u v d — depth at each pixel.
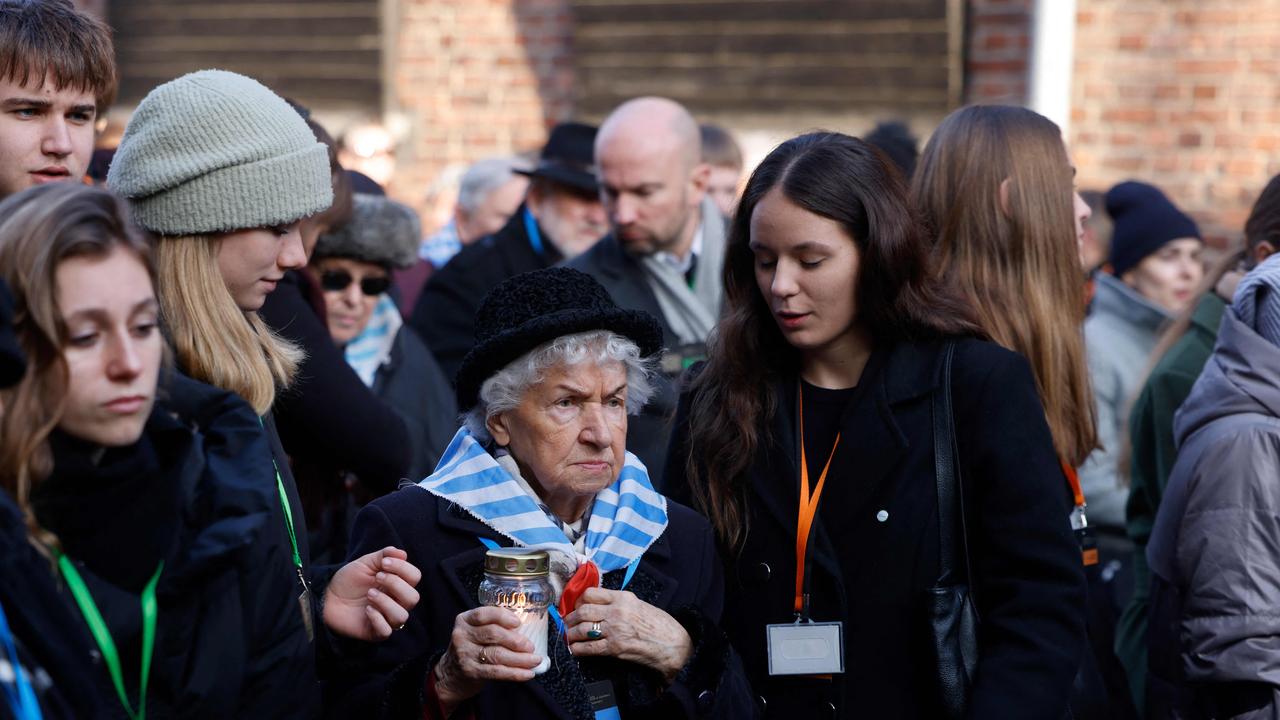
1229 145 7.75
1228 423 3.17
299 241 2.75
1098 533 4.96
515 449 2.64
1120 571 4.88
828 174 2.75
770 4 8.35
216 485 2.17
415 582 2.48
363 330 4.47
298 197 2.65
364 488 3.84
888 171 2.81
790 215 2.75
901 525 2.75
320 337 3.40
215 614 2.12
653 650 2.54
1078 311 3.32
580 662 2.60
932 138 3.42
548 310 2.57
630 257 4.81
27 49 2.84
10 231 1.97
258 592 2.19
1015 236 3.27
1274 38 7.66
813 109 8.34
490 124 8.71
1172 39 7.81
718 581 2.85
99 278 1.99
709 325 4.77
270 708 2.22
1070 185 3.33
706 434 2.94
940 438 2.77
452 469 2.69
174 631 2.09
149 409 2.05
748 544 2.89
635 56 8.54
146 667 2.06
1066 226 3.29
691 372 3.15
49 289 1.95
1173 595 3.32
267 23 8.94
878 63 8.23
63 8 2.97
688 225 4.91
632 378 2.68
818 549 2.80
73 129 2.99
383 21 8.76
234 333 2.53
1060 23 7.81
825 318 2.78
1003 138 3.29
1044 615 2.67
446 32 8.74
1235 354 3.23
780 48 8.36
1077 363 3.28
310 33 8.89
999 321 3.22
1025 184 3.27
